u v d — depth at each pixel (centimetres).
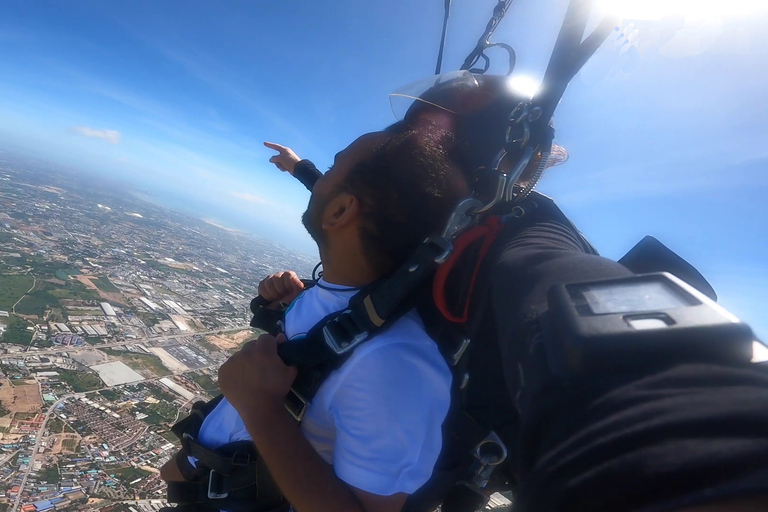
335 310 70
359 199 66
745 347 24
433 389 59
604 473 20
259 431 61
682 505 17
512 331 35
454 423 62
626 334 24
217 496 76
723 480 17
